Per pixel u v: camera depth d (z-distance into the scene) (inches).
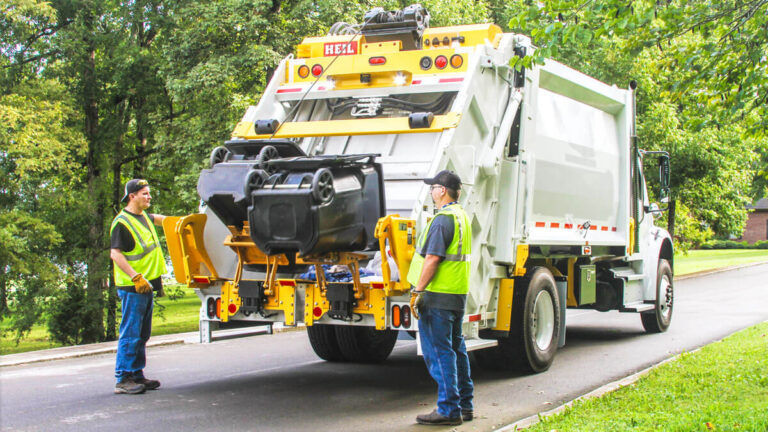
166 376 315.9
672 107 780.6
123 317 276.2
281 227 219.9
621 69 753.0
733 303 625.9
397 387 290.0
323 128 292.7
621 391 250.8
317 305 248.7
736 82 275.9
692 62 274.7
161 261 283.4
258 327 279.9
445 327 218.1
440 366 219.5
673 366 294.5
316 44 318.3
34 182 802.8
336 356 351.6
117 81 877.2
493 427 221.9
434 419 222.2
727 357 313.3
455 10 708.0
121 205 953.5
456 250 216.8
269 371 329.4
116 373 278.7
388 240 230.7
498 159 287.6
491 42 297.7
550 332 325.1
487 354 311.9
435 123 268.5
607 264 430.6
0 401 262.7
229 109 647.8
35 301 808.9
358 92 299.3
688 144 824.3
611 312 589.6
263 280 260.5
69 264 854.5
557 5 244.2
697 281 925.2
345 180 230.1
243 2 627.5
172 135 759.1
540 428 200.2
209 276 266.1
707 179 875.4
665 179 460.8
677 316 531.5
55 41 834.2
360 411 245.9
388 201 267.1
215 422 230.1
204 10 648.4
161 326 836.0
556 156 343.6
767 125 293.1
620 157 422.6
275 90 312.5
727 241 2455.7
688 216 916.6
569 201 360.8
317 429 221.0
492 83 289.3
